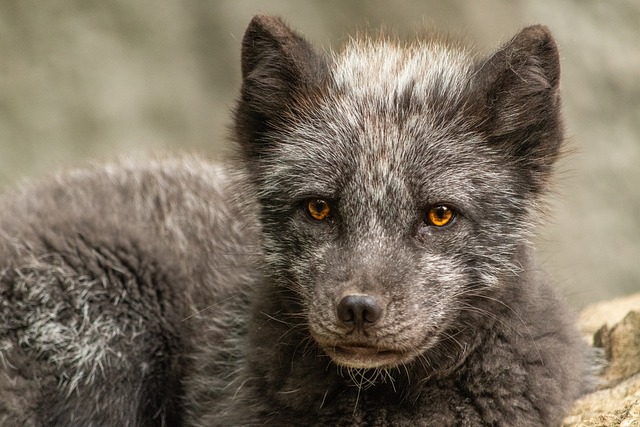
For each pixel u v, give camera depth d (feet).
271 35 34.24
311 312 30.48
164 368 39.27
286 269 32.81
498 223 32.22
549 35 32.40
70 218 39.68
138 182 43.65
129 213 41.81
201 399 38.19
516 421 32.48
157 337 39.06
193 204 42.75
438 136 32.19
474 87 32.91
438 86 33.35
